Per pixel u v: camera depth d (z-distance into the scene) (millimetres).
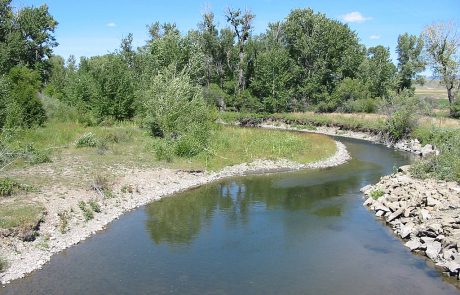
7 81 36938
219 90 78562
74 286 13859
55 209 19016
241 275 15000
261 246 17656
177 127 36500
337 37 80188
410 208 20062
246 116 70312
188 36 63000
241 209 22688
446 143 30141
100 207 20953
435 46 59719
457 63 58406
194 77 60344
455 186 22219
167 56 58188
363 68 79875
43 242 16578
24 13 68438
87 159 28859
